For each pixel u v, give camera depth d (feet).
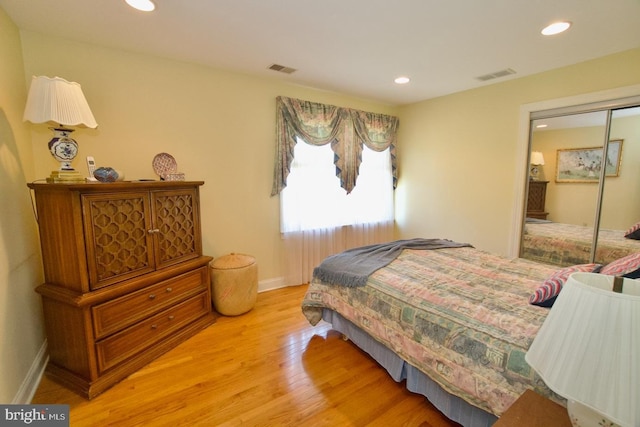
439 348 4.80
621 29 6.64
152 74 8.39
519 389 3.76
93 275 5.81
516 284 5.89
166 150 8.78
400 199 14.42
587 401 2.04
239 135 10.03
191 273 8.00
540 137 9.66
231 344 7.61
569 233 9.30
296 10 5.95
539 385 3.58
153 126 8.52
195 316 8.19
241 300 9.09
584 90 8.59
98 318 5.80
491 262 7.40
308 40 7.29
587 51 7.85
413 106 13.46
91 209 5.72
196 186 8.13
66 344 5.94
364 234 13.57
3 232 5.26
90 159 6.84
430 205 13.05
